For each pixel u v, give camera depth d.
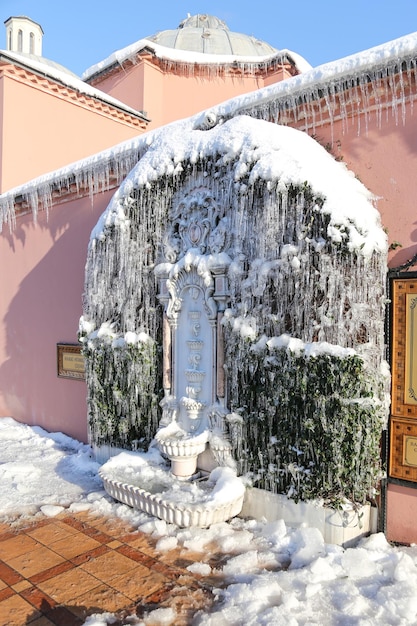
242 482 4.18
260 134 4.20
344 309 3.70
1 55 7.83
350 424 3.60
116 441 5.52
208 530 3.95
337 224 3.65
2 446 6.66
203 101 10.51
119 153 5.89
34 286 7.56
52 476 5.45
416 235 3.70
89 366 5.69
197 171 4.75
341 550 3.53
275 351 3.96
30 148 8.42
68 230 6.96
